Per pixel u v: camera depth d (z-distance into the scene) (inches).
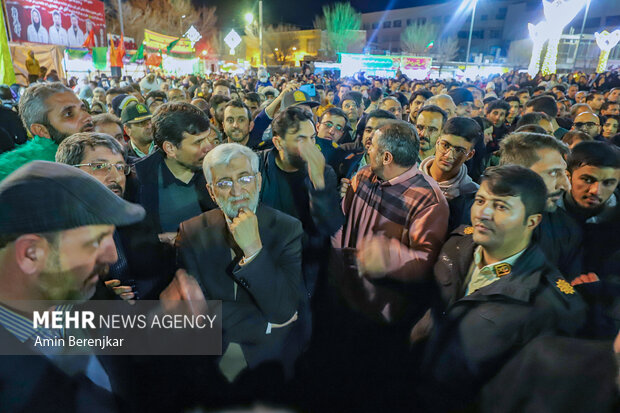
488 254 55.6
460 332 54.5
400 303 75.9
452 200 86.2
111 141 65.6
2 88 185.3
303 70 844.6
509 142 70.0
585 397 39.1
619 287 55.5
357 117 188.1
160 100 195.5
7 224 26.5
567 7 666.8
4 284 28.1
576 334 49.4
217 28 2049.7
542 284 50.6
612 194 67.8
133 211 32.8
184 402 57.9
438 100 157.2
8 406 28.8
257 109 199.6
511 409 46.0
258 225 58.7
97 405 35.9
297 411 61.4
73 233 28.8
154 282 60.4
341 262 81.1
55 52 452.1
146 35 708.7
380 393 63.9
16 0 489.1
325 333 75.9
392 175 81.1
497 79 622.2
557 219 65.1
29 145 75.6
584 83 591.8
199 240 58.2
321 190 77.7
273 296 53.8
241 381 61.1
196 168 76.7
